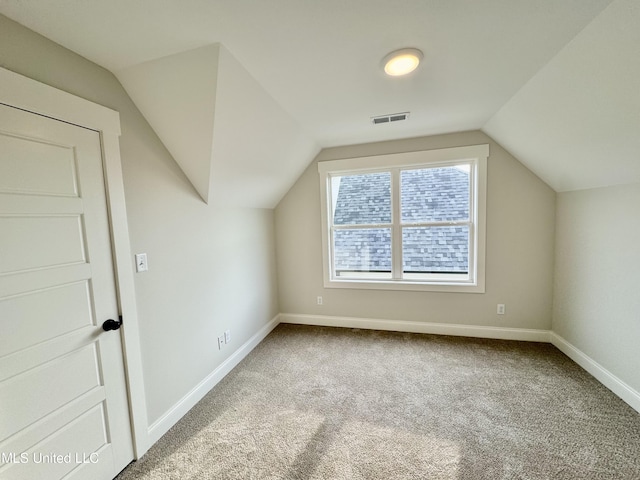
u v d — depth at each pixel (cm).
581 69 144
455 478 139
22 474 111
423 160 289
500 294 287
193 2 104
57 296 122
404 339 298
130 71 147
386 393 209
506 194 275
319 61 148
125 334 151
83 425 132
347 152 313
